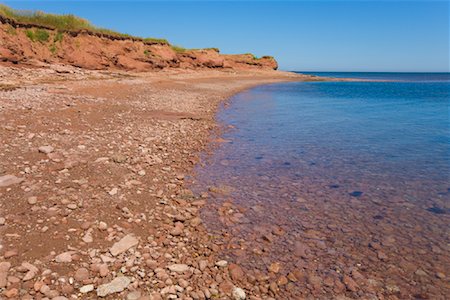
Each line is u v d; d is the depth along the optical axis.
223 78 52.59
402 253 5.70
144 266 4.83
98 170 8.16
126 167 8.76
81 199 6.58
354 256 5.58
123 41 40.81
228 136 14.34
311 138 14.60
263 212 7.14
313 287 4.77
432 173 10.01
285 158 11.33
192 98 24.83
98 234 5.50
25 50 27.61
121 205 6.63
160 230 6.00
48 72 25.23
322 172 9.95
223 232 6.21
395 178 9.54
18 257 4.60
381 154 12.12
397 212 7.33
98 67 34.06
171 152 10.98
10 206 5.93
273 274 5.02
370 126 17.98
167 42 51.69
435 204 7.78
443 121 19.94
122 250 5.13
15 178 7.00
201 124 15.95
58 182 7.16
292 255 5.55
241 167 10.16
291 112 22.91
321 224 6.69
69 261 4.67
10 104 13.21
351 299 4.55
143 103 18.91
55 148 9.16
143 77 34.34
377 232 6.42
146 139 11.76
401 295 4.66
